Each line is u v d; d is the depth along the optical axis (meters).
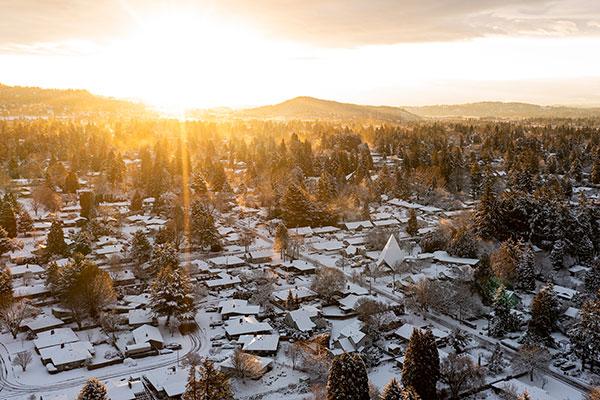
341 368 89.94
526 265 165.00
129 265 176.38
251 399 103.94
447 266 180.75
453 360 108.62
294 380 111.38
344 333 126.88
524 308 149.38
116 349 123.69
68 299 134.75
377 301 142.25
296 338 128.88
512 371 115.19
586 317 120.81
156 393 105.00
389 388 85.69
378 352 123.75
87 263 143.00
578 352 122.50
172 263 164.75
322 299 152.50
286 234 194.25
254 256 188.38
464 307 142.25
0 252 178.00
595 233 198.12
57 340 123.06
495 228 198.62
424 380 99.81
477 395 106.56
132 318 136.00
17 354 116.25
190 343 128.00
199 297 151.38
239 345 125.62
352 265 183.88
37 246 185.88
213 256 192.62
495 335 133.25
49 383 109.12
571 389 110.75
